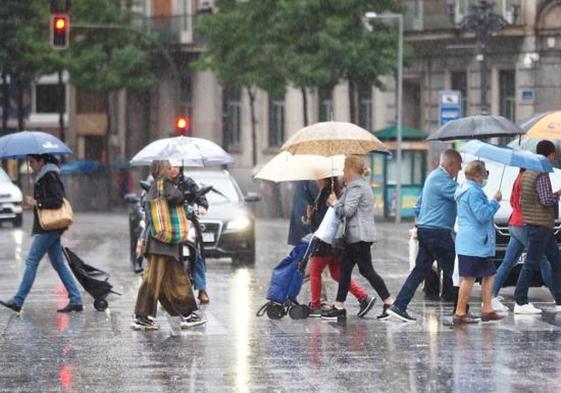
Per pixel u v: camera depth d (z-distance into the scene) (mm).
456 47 122438
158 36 144875
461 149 45625
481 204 39500
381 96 133000
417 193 115812
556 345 35688
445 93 96812
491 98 125125
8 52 141750
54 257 43594
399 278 56281
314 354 34250
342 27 119812
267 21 123875
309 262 44219
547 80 121938
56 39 89500
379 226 106625
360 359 33406
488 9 105188
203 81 146875
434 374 31125
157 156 45281
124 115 157500
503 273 43250
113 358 33812
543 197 42094
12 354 34531
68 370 32031
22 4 141000
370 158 115688
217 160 45969
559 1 120750
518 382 30016
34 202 43281
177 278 39438
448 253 40688
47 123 168625
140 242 42406
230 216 64562
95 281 43906
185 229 39062
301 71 120125
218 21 127625
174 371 31781
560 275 43156
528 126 48281
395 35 121812
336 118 136500
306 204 43969
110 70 142750
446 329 39000
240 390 29250
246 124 143875
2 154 43156
